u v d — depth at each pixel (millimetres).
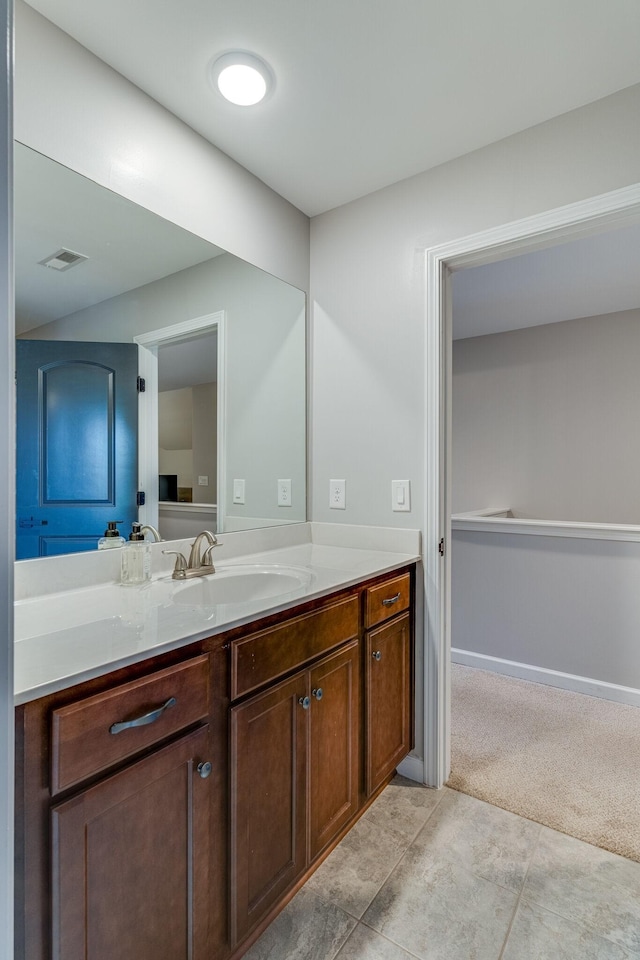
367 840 1577
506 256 1803
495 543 2945
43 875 780
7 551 490
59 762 789
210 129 1653
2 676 488
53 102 1281
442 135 1686
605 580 2617
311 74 1427
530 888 1394
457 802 1769
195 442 1733
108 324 1472
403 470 1938
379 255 1997
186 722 1000
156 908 945
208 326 1762
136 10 1224
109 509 1478
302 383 2176
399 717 1802
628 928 1269
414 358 1905
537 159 1639
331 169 1868
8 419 491
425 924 1281
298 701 1309
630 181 1480
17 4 1213
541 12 1243
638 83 1469
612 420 3826
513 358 4258
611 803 1759
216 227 1754
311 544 2178
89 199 1391
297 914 1310
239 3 1210
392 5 1223
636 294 3381
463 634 3064
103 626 1040
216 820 1073
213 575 1575
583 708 2488
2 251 487
